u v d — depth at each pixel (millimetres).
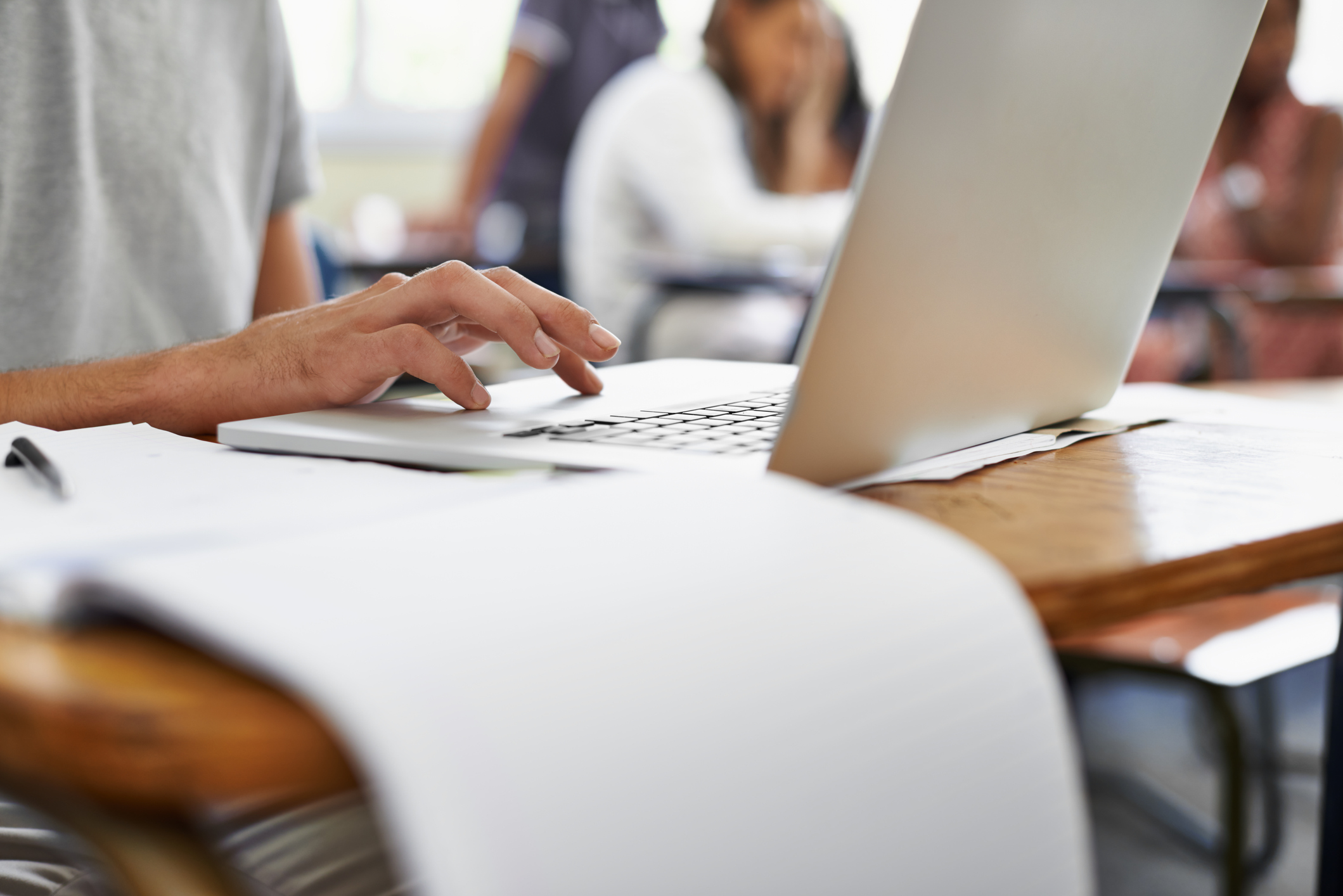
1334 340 2512
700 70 2725
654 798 223
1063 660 1063
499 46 4676
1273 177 2768
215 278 1058
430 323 601
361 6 4570
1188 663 1034
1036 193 478
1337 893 640
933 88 401
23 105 912
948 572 296
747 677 245
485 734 210
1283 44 2713
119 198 988
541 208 3340
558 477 430
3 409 609
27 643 250
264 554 269
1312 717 1732
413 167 4684
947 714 269
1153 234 591
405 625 226
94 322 979
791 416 407
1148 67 520
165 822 231
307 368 595
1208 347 1933
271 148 1158
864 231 392
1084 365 598
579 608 244
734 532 300
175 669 235
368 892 495
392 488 403
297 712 220
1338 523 403
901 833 256
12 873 501
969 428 528
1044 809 283
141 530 338
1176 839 1459
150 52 1000
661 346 2303
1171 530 389
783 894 236
